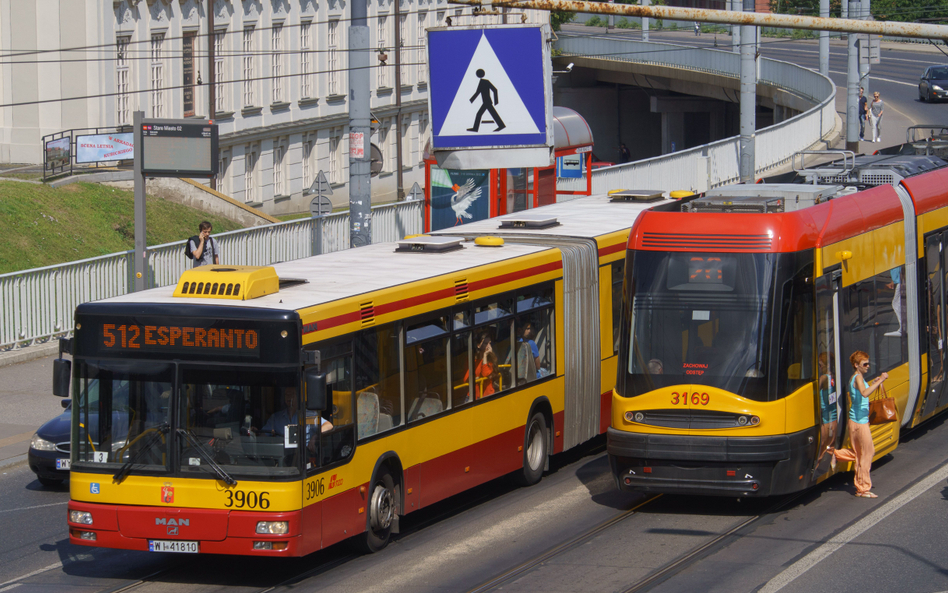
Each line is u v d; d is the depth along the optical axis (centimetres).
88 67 7356
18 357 4178
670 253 2467
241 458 1986
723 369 2372
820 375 2462
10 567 2202
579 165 5875
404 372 2311
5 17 7369
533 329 2800
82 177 6794
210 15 8344
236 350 1998
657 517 2448
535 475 2825
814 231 2494
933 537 2198
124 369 2042
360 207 4250
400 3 11031
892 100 10925
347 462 2116
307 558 2228
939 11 14675
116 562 2231
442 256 2730
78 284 4500
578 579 2005
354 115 4222
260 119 9025
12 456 3094
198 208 7162
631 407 2430
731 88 12094
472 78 4675
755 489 2334
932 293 3109
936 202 3175
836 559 2070
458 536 2348
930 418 3425
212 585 2061
